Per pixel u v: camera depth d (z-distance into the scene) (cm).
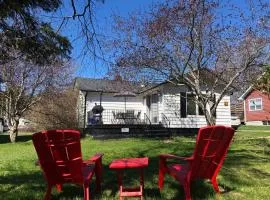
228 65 1516
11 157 1192
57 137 529
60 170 547
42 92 2055
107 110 2428
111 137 1967
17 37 856
